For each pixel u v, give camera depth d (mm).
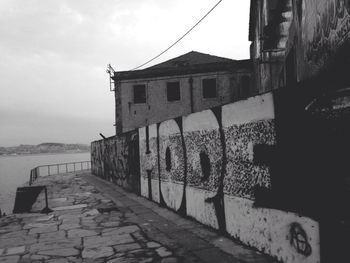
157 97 24438
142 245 5242
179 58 27438
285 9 8266
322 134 3152
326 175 3121
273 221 4012
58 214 8359
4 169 105562
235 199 4934
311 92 3297
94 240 5707
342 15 4191
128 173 12594
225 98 23781
